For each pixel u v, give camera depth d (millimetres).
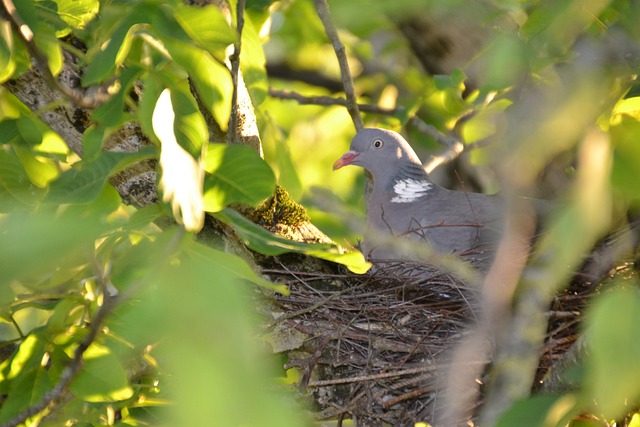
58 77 8141
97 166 4828
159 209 4305
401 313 9445
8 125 6551
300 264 10031
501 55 4312
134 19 4977
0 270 2592
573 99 3131
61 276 5406
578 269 8008
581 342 4559
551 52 5965
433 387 8445
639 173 3324
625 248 5844
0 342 6902
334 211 14164
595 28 5246
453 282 9586
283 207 10297
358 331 9172
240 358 2623
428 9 6320
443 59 11047
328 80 16453
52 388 5957
